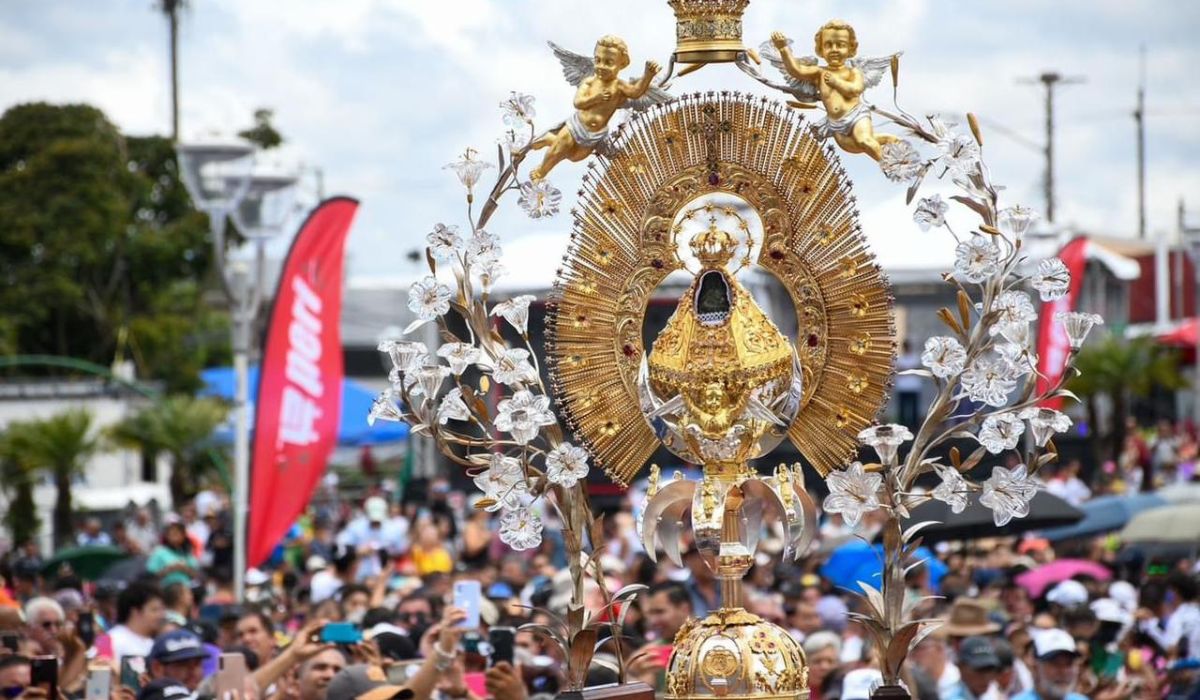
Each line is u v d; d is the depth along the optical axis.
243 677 11.73
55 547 41.66
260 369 20.80
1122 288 56.78
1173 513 23.48
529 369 8.49
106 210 59.12
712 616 8.37
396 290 63.59
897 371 8.31
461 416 8.49
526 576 21.73
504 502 8.45
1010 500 8.10
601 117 8.45
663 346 8.45
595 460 8.53
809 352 8.40
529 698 12.32
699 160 8.45
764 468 31.62
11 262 58.97
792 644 8.34
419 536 23.92
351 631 13.35
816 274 8.37
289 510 20.72
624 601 8.55
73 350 59.47
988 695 13.48
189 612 17.75
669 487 8.50
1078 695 13.61
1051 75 58.62
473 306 8.56
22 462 41.44
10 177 59.06
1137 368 50.44
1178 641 16.59
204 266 62.44
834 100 8.24
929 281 35.19
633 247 8.52
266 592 19.58
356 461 58.97
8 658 11.84
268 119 64.06
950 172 8.15
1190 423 57.62
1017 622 16.69
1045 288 8.15
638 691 8.50
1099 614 17.17
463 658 13.01
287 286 20.81
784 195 8.38
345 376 61.69
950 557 22.94
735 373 8.32
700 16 8.45
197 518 35.16
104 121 61.06
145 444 44.97
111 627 18.67
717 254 8.40
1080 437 43.78
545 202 8.49
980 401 8.24
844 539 23.28
